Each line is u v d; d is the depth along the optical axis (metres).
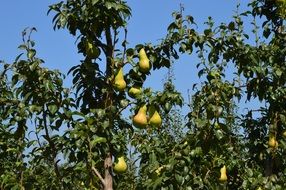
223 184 6.65
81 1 6.08
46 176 6.70
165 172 5.83
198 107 6.72
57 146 5.95
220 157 6.92
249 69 7.52
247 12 7.36
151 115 5.89
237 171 7.56
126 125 6.23
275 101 7.91
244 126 8.27
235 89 7.52
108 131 5.83
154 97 5.82
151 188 5.94
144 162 6.25
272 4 8.42
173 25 6.63
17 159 6.81
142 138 6.90
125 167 5.96
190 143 6.24
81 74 6.16
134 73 6.11
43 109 5.81
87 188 6.09
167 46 6.55
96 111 5.81
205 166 6.36
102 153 5.85
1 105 6.10
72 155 5.76
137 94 6.05
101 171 6.12
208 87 6.73
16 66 5.87
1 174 6.83
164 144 6.51
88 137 5.66
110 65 6.12
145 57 6.15
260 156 8.12
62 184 6.11
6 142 6.77
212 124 6.24
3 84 6.27
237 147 8.01
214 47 6.89
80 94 6.19
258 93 7.85
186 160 5.98
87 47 6.10
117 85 6.00
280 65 8.12
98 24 6.11
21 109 5.79
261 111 8.21
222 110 6.29
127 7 6.09
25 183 6.47
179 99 5.84
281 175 8.33
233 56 7.25
